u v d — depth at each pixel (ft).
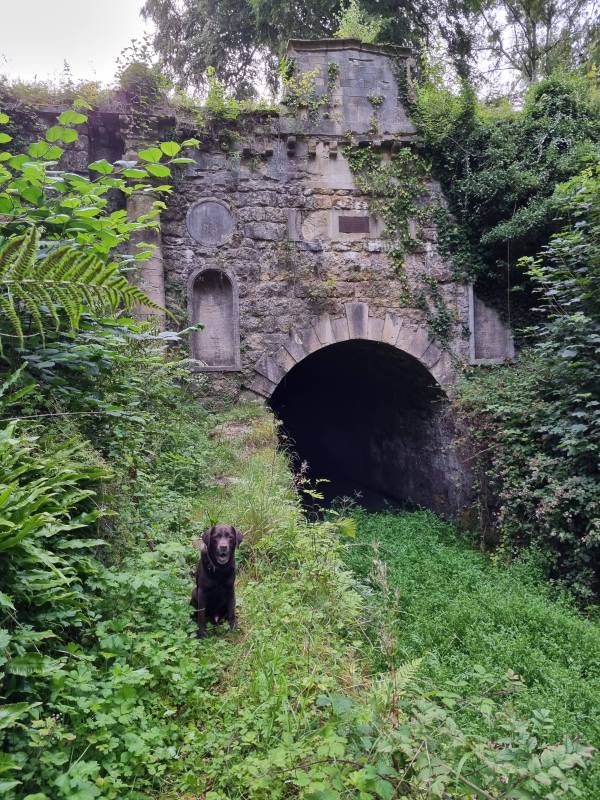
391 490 44.75
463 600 18.21
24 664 6.59
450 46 51.29
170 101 29.89
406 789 6.86
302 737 7.72
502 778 6.37
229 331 30.81
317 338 31.37
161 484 16.33
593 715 12.00
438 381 32.94
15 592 7.32
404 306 32.50
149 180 28.55
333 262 31.68
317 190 31.50
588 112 32.42
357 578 20.66
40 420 10.85
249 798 6.95
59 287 9.53
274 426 27.30
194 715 8.50
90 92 27.76
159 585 10.87
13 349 11.10
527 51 53.52
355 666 10.68
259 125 30.60
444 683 12.22
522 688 12.29
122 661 8.40
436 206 32.81
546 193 30.89
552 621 16.74
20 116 26.86
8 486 7.49
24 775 5.96
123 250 28.04
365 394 45.60
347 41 31.60
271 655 9.68
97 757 6.86
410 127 32.53
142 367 17.02
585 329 22.07
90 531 10.19
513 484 24.54
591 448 20.44
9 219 11.85
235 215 30.50
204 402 29.96
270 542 14.39
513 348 33.71
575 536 20.88
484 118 32.71
